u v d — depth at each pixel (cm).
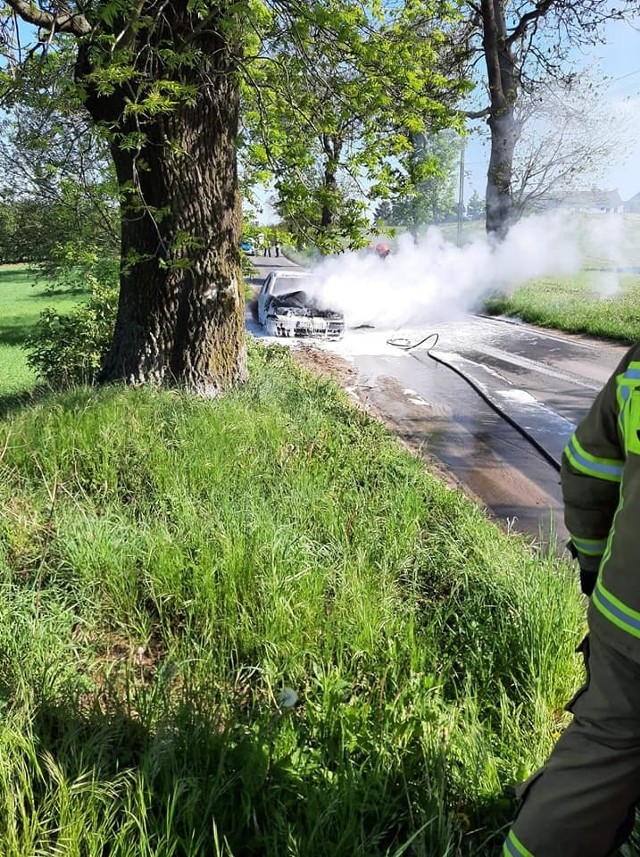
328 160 807
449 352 1366
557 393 993
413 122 800
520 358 1298
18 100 627
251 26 638
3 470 479
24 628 292
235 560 346
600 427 179
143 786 204
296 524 409
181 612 333
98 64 542
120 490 471
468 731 244
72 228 950
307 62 738
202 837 190
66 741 220
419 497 475
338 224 823
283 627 302
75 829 189
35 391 811
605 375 1128
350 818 201
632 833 204
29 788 200
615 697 166
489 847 211
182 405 640
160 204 703
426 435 789
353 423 710
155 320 729
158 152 682
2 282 3781
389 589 350
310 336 1519
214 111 695
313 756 232
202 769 220
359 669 287
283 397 751
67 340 915
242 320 771
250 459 519
